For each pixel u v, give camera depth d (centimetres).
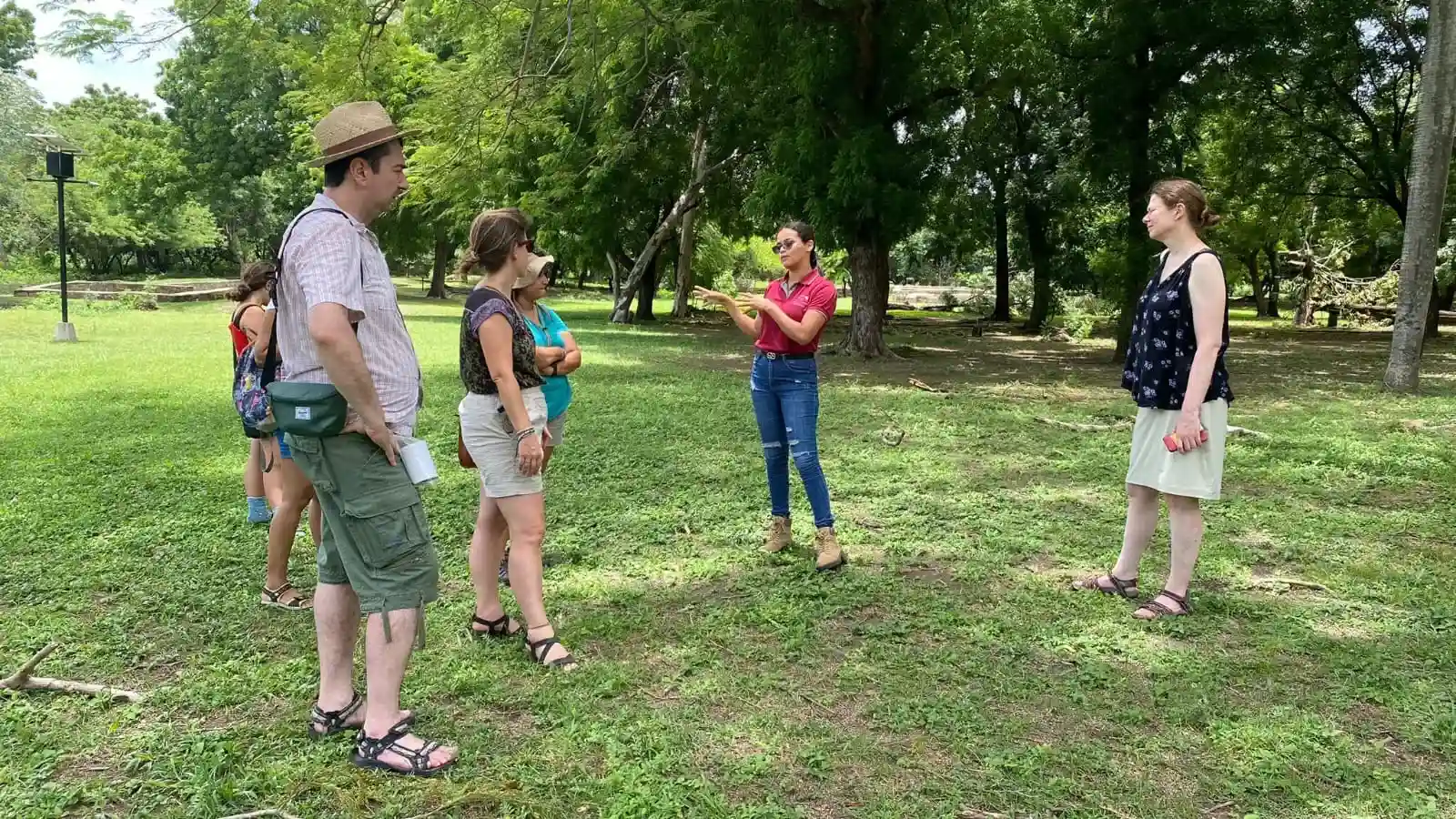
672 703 319
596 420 886
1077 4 1548
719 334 2191
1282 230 2870
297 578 445
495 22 1165
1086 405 1030
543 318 421
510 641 372
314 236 254
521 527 349
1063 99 1777
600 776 272
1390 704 315
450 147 1448
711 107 1978
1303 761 279
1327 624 392
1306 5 1513
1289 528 533
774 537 488
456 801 255
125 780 268
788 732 298
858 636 378
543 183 2172
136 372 1189
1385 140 2031
